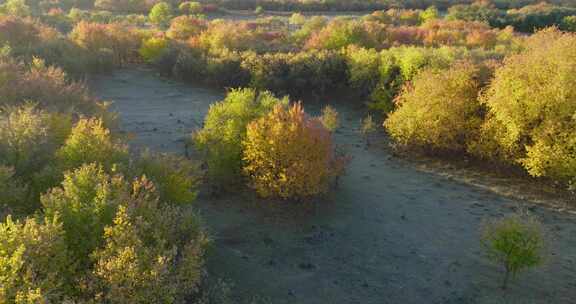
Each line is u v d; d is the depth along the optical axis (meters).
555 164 17.47
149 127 24.77
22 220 10.26
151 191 11.01
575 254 13.98
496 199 17.69
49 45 36.66
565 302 11.75
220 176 17.02
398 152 22.58
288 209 16.27
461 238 14.87
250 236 14.48
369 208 16.75
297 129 15.34
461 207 17.02
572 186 17.45
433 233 15.14
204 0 91.44
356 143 23.91
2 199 10.94
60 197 10.08
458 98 20.86
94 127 13.88
